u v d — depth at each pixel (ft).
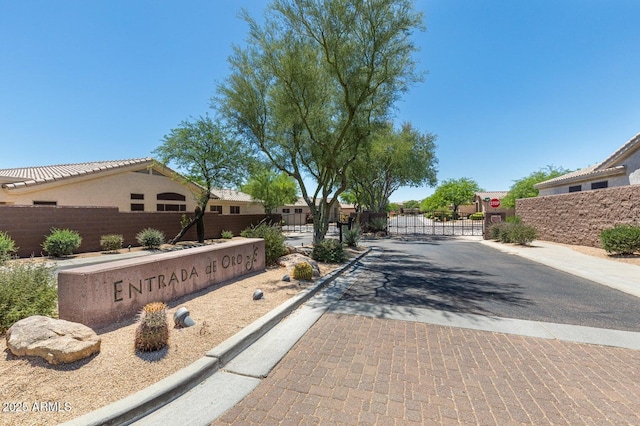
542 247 48.98
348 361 12.53
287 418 9.03
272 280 25.18
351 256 40.75
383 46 35.47
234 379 11.11
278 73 36.65
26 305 13.29
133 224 54.49
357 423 8.83
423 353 13.29
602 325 16.57
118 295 14.98
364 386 10.72
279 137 44.34
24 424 7.96
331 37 34.09
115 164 65.62
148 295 16.88
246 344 13.80
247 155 59.93
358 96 38.65
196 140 59.57
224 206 115.85
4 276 13.99
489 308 19.56
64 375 9.96
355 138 44.27
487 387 10.69
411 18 33.45
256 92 42.42
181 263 19.57
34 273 15.24
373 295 22.70
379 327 16.30
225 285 23.24
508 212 69.77
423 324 16.76
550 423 8.84
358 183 86.48
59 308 13.74
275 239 33.19
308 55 36.27
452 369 11.93
